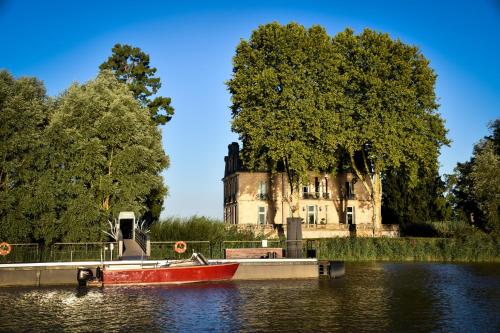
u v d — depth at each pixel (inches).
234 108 2352.4
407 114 2303.2
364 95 2325.3
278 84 2257.6
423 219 2800.2
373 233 2402.8
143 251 1603.1
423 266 1781.5
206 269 1290.6
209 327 793.6
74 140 1706.4
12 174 1644.9
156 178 1891.0
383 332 760.3
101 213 1695.4
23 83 1743.4
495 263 1914.4
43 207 1596.9
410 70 2313.0
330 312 906.1
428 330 771.4
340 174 2940.5
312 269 1374.3
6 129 1603.1
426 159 2341.3
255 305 976.3
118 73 2453.2
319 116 2229.3
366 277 1419.8
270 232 2516.0
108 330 780.0
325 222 2888.8
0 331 778.2
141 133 1849.2
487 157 2346.2
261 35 2317.9
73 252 1485.0
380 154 2301.9
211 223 1744.6
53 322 836.0
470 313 899.4
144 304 992.9
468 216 2655.0
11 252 1432.1
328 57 2300.7
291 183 2406.5
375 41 2338.8
